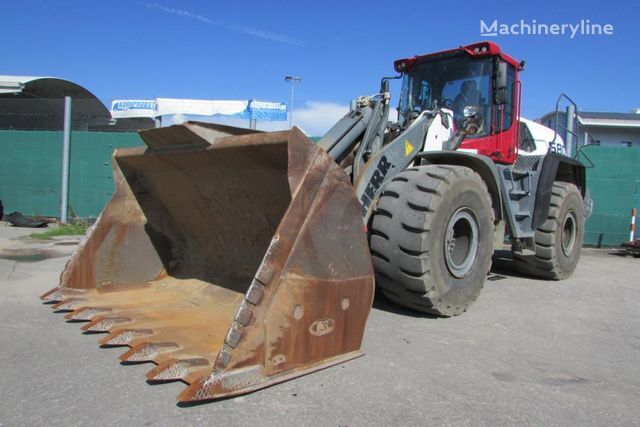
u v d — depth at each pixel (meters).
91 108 14.70
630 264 8.75
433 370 3.30
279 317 2.86
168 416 2.54
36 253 7.55
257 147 3.25
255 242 4.12
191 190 4.34
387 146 4.61
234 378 2.68
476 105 5.68
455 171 4.45
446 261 4.40
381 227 4.27
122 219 4.61
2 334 3.72
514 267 7.74
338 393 2.86
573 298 5.78
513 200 5.90
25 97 13.79
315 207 3.05
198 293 4.30
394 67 6.38
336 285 3.15
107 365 3.17
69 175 11.52
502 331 4.27
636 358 3.76
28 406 2.63
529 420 2.67
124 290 4.55
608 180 10.95
